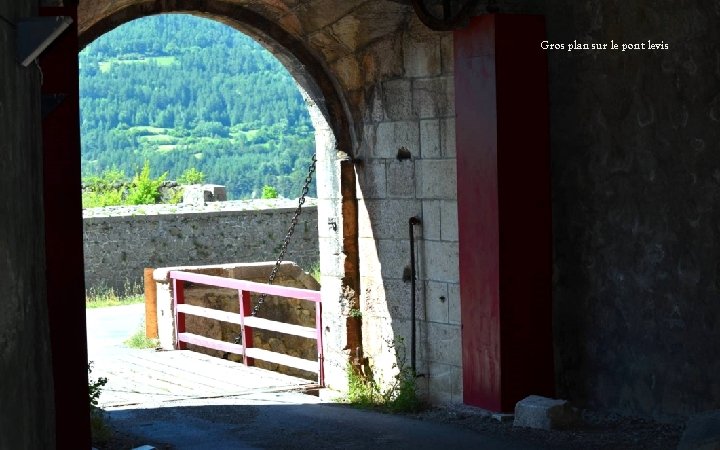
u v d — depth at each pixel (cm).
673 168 824
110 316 1939
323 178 1175
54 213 692
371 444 834
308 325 1603
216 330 1534
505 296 916
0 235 394
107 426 906
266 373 1302
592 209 896
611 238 880
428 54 1015
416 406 1008
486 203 924
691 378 816
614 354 883
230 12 1091
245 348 1367
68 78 689
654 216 842
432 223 1028
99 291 2394
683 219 819
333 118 1141
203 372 1312
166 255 2488
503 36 909
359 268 1148
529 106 918
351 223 1146
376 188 1105
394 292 1088
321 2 1023
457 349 1003
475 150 935
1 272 393
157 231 2481
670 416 836
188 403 1099
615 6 863
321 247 1189
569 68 909
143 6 1053
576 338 917
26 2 477
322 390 1180
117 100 11156
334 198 1155
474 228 941
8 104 414
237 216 2562
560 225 927
